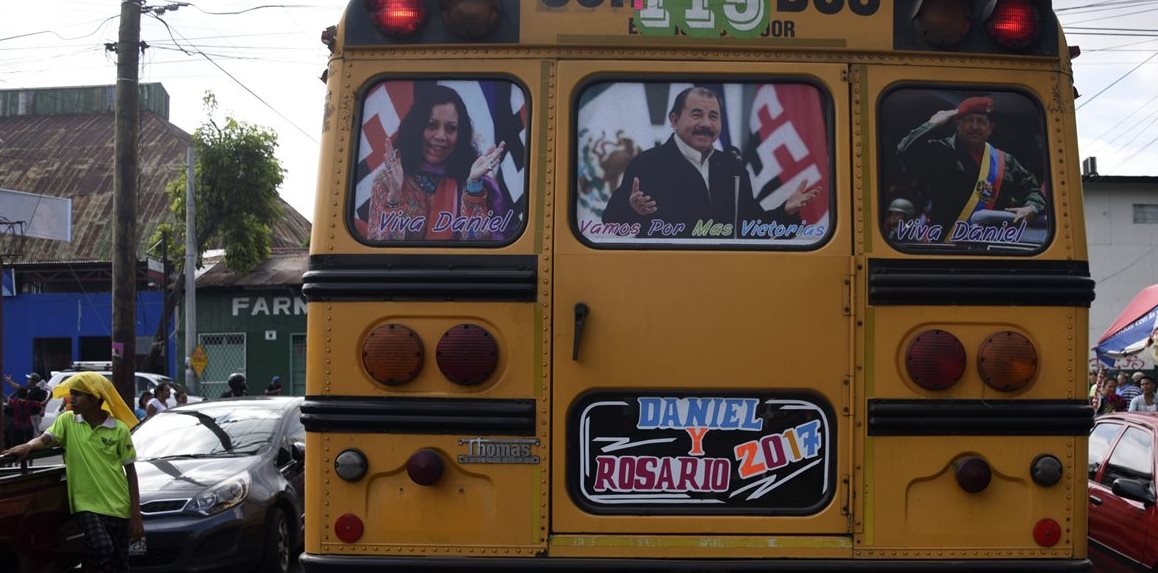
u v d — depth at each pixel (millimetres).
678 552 3643
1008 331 3725
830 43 3838
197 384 24062
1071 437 3695
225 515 8352
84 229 37156
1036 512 3672
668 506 3672
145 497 8289
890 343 3705
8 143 42844
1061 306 3750
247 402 10273
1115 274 29297
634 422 3676
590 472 3672
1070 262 3791
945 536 3664
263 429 9680
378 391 3691
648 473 3668
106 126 43625
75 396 7105
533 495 3662
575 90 3818
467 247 3750
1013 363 3658
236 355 31234
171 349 31297
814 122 3824
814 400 3693
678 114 3816
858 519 3654
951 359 3664
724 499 3672
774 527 3654
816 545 3648
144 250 34344
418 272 3719
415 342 3660
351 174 3805
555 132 3793
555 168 3773
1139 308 15438
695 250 3730
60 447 7254
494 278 3701
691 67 3826
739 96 3828
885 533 3658
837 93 3820
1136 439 7762
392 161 3811
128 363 16016
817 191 3787
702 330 3693
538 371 3682
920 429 3670
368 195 3797
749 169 3799
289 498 9195
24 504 6781
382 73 3846
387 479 3688
